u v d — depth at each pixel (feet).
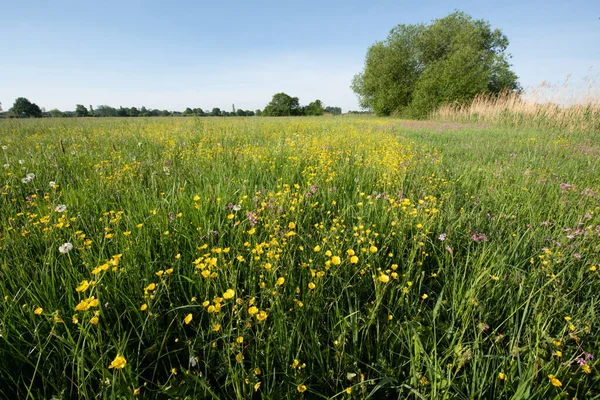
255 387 3.85
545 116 41.50
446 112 68.08
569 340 4.70
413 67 108.27
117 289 5.20
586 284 5.99
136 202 9.28
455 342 4.92
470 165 16.05
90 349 4.18
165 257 6.63
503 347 4.85
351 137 26.81
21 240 6.51
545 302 5.24
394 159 15.23
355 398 4.07
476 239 7.31
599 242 7.07
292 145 19.42
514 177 13.74
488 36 117.19
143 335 4.90
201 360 4.58
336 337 4.88
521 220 9.09
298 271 6.33
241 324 4.96
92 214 8.59
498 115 49.08
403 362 4.57
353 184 12.54
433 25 109.60
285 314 4.83
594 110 36.65
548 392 4.04
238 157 15.69
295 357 4.54
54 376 4.25
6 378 4.09
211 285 5.69
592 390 4.09
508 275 6.18
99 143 20.72
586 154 19.22
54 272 5.83
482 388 4.04
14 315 4.63
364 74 113.80
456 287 5.87
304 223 8.46
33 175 10.92
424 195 10.33
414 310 5.51
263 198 9.52
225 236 7.70
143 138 22.91
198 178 12.12
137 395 4.01
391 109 107.86
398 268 6.77
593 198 10.30
